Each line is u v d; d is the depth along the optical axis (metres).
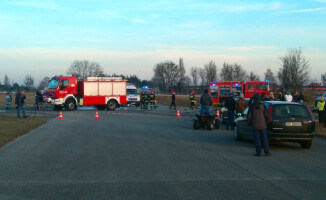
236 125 14.34
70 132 16.94
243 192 6.77
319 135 15.96
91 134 16.16
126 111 34.22
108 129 18.30
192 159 10.19
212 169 8.85
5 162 9.77
